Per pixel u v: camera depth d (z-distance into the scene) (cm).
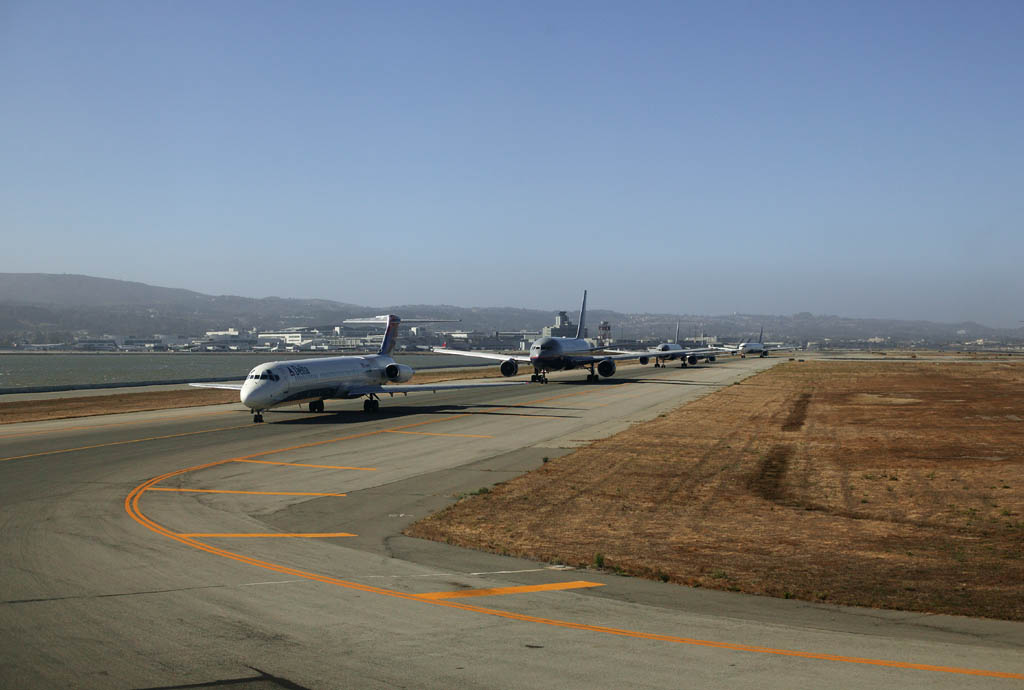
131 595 1477
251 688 1034
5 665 1111
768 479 3083
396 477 3080
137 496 2644
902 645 1233
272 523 2255
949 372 11744
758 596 1551
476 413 5559
